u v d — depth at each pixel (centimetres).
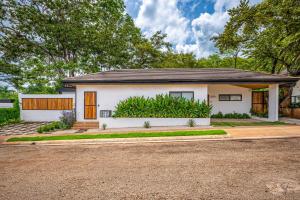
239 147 757
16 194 411
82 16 2517
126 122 1298
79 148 812
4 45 2331
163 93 1350
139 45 2892
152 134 991
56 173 527
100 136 973
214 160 605
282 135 938
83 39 2461
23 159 668
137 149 768
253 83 1296
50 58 2594
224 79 1285
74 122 1364
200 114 1284
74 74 2512
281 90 1816
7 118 1592
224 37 2011
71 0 2461
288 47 1574
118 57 2758
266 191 398
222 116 1686
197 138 935
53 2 2330
